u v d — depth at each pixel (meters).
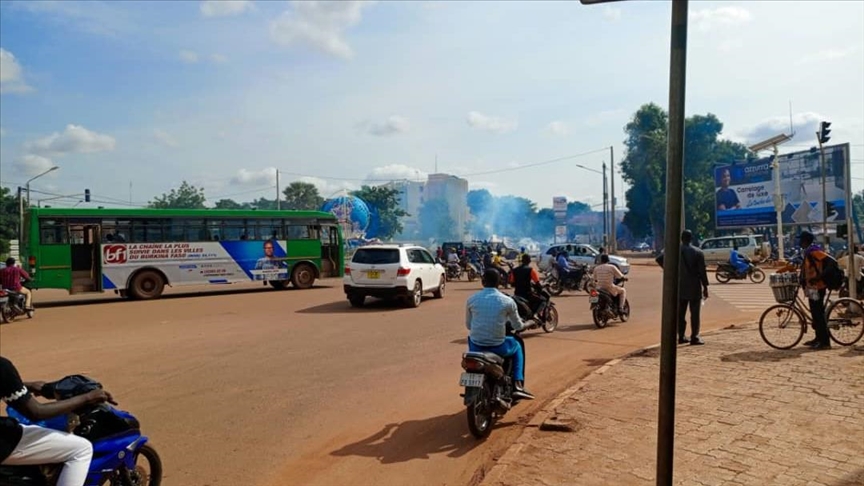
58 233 19.42
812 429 5.47
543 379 8.29
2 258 55.50
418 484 4.85
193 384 8.10
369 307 17.00
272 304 18.22
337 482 4.89
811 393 6.62
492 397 6.05
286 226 23.70
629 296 19.44
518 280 11.96
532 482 4.57
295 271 23.86
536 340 11.33
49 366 9.39
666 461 3.10
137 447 4.24
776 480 4.41
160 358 9.88
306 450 5.62
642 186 58.69
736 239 35.81
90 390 3.88
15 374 3.39
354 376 8.49
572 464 4.89
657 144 55.97
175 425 6.36
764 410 6.06
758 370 7.78
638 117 58.34
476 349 6.32
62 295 24.27
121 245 20.23
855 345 9.38
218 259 22.03
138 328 13.42
